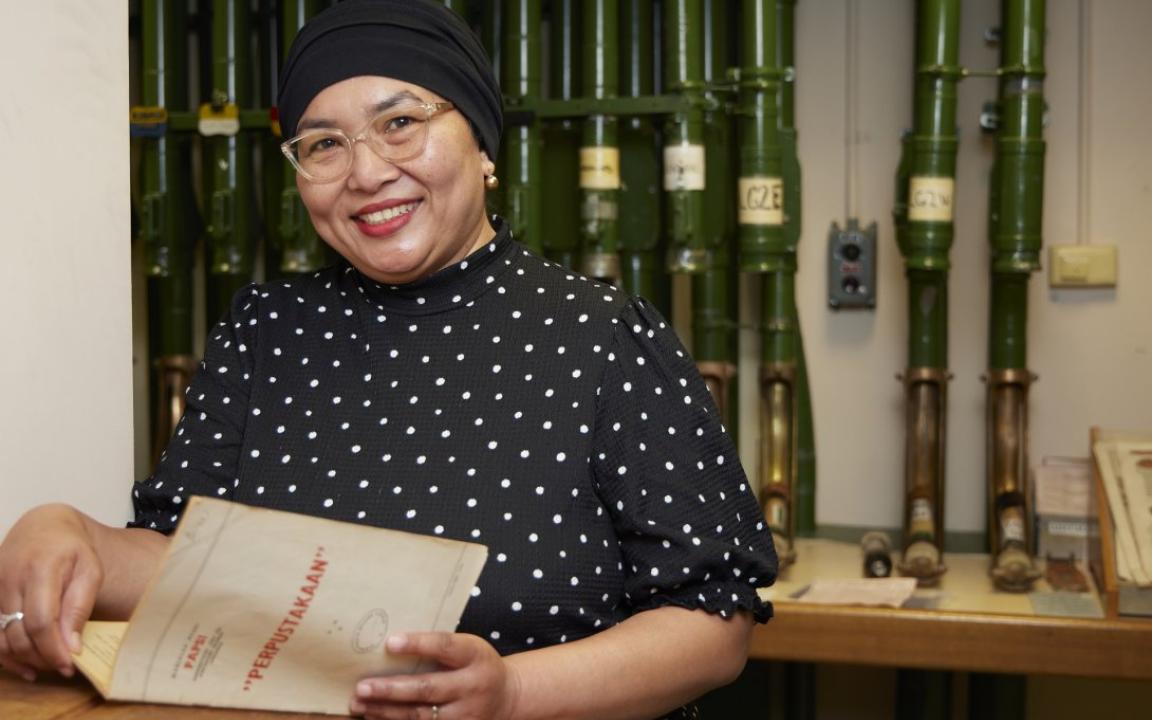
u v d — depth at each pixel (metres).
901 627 2.18
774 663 2.79
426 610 0.97
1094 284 2.64
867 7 2.72
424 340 1.33
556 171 2.61
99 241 1.35
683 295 2.78
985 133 2.67
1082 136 2.64
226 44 2.58
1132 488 2.30
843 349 2.77
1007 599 2.29
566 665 1.12
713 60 2.64
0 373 1.21
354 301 1.37
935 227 2.47
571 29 2.65
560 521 1.23
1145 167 2.63
